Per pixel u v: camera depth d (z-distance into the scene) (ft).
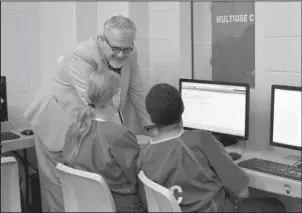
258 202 8.26
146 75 11.30
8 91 11.80
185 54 10.77
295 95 8.25
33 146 10.43
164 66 11.02
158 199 6.08
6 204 6.67
